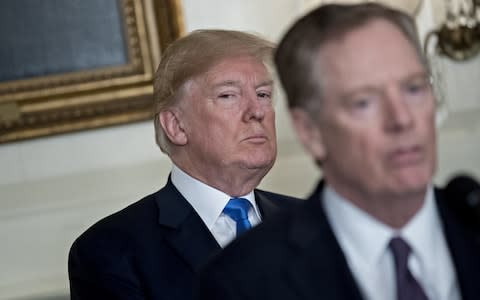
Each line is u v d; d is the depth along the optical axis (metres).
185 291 4.14
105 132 7.40
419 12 7.06
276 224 2.63
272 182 7.31
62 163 7.38
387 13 2.45
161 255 4.21
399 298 2.45
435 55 7.04
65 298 7.25
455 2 6.78
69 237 7.35
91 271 4.27
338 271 2.49
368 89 2.38
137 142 7.41
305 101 2.47
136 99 7.35
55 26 7.36
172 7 7.34
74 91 7.32
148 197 4.47
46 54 7.34
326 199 2.56
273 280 2.54
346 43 2.40
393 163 2.39
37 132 7.31
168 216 4.29
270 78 4.42
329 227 2.54
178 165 4.41
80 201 7.38
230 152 4.31
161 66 4.50
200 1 7.51
